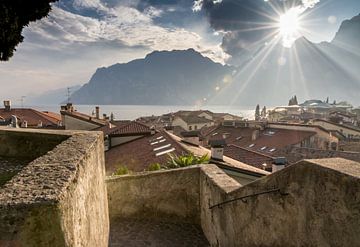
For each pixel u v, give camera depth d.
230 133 38.66
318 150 24.61
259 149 29.53
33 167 2.51
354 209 2.16
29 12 7.37
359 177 2.13
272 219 3.34
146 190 6.65
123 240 5.65
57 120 33.50
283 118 69.25
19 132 5.23
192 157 9.62
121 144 21.84
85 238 2.66
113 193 6.52
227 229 4.66
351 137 41.00
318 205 2.56
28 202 1.77
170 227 6.32
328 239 2.45
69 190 2.13
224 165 11.38
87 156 3.11
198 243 5.66
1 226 1.74
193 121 57.84
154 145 17.67
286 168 3.03
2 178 4.22
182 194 6.62
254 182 3.71
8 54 7.40
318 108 90.88
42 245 1.79
